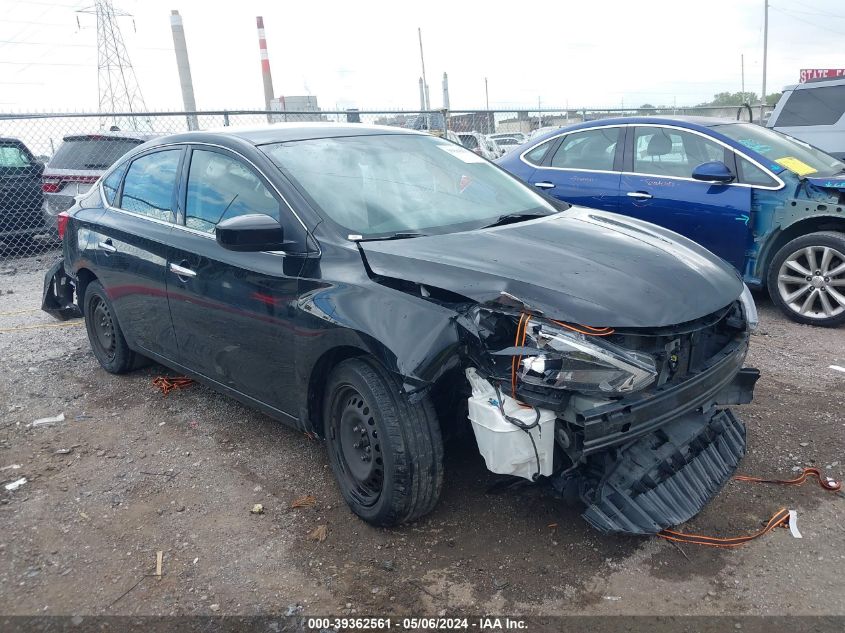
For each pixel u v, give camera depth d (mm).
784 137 6758
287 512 3404
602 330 2652
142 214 4574
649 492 2982
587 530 3178
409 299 2955
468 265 2973
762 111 16266
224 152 3969
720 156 6234
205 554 3102
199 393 4906
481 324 2801
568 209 4148
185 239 4078
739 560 2951
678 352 2953
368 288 3080
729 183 6102
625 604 2713
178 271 4062
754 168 6047
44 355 5812
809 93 10023
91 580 2947
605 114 16484
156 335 4512
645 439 3146
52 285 6301
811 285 5895
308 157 3789
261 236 3258
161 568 3010
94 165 10023
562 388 2625
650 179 6504
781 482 3518
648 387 2814
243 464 3891
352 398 3225
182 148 4344
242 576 2947
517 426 2703
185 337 4207
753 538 3092
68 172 10125
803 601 2699
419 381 2771
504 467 2764
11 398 4895
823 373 4879
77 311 6820
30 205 10961
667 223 6426
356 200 3574
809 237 5820
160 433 4301
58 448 4137
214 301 3842
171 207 4301
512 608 2711
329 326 3131
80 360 5660
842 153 9523
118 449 4105
